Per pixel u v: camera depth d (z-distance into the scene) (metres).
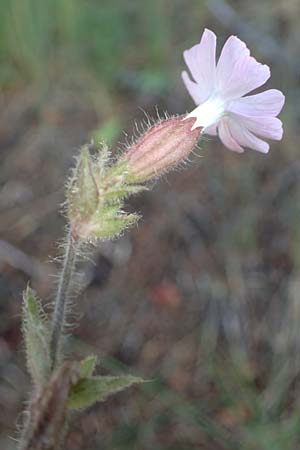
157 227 0.35
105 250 0.35
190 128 0.22
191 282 0.34
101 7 0.38
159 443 0.31
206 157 0.37
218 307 0.33
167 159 0.22
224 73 0.22
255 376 0.32
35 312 0.21
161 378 0.32
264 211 0.35
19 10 0.36
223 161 0.36
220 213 0.35
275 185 0.36
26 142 0.37
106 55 0.38
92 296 0.34
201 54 0.23
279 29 0.39
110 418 0.31
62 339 0.22
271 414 0.31
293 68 0.37
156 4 0.38
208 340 0.33
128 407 0.32
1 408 0.31
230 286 0.34
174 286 0.34
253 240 0.34
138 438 0.31
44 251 0.35
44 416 0.21
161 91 0.38
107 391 0.21
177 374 0.32
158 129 0.22
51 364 0.21
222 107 0.23
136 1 0.38
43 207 0.36
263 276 0.34
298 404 0.31
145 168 0.22
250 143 0.23
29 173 0.37
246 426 0.31
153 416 0.31
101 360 0.32
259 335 0.32
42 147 0.37
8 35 0.37
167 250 0.35
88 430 0.31
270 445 0.30
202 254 0.35
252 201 0.35
